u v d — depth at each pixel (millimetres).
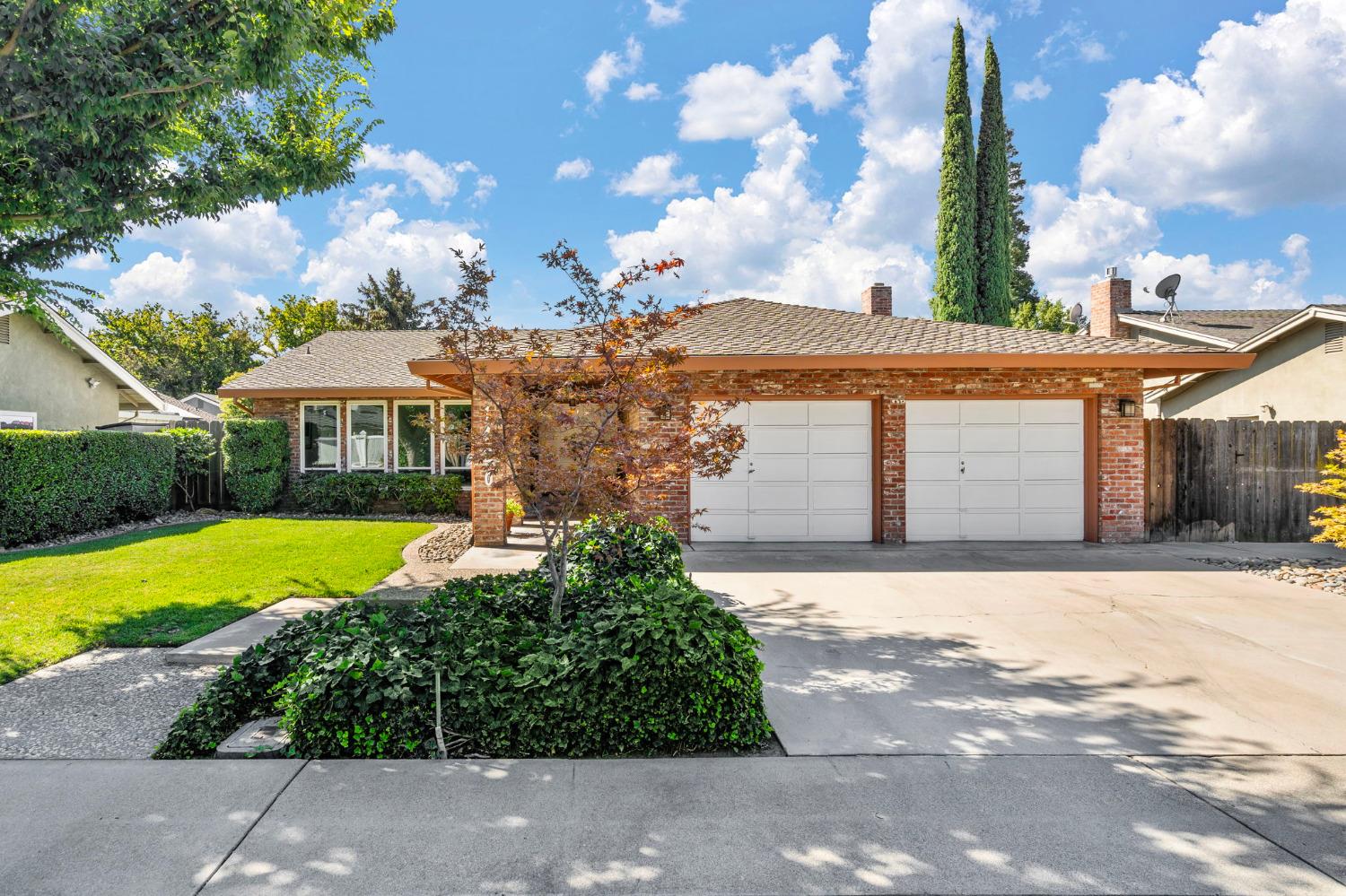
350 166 8875
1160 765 3438
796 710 4164
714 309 12508
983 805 3045
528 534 11617
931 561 9000
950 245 24984
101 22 5426
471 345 6777
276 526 12359
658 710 3615
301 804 3035
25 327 14359
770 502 10414
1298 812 2996
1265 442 10656
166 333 37500
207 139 7773
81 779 3242
